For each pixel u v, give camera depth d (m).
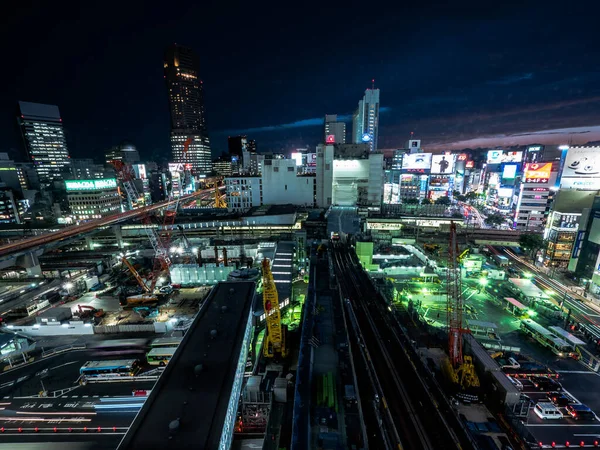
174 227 148.25
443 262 103.69
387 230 140.38
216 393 34.72
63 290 97.12
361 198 182.75
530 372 56.19
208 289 100.50
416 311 73.69
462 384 51.81
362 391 45.38
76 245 148.12
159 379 37.12
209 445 27.80
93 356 67.75
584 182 104.50
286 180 187.50
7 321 82.81
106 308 90.19
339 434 35.16
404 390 48.97
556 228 106.50
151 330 77.31
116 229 147.50
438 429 42.22
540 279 99.62
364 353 55.94
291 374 47.88
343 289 83.06
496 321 74.69
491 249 127.38
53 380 60.31
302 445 33.19
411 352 58.47
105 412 51.88
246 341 49.25
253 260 115.44
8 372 63.16
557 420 46.44
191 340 45.78
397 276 99.25
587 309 80.88
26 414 51.72
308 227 151.75
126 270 116.00
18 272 110.00
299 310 82.75
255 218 149.75
